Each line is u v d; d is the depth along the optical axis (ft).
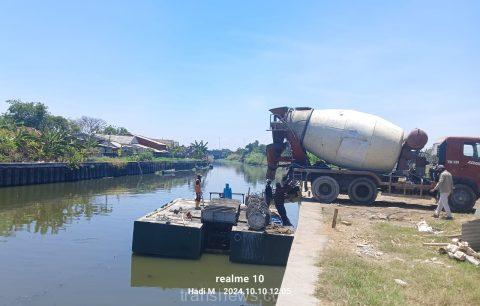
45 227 60.80
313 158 72.28
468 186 57.98
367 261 28.43
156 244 45.37
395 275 25.61
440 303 20.68
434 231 41.47
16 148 121.90
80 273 39.04
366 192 62.85
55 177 128.67
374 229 41.52
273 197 60.23
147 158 229.86
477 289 22.72
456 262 29.60
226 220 47.88
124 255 45.93
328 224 42.60
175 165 268.21
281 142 69.62
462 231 34.30
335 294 20.94
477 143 58.80
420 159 64.13
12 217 68.33
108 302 31.94
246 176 233.55
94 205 87.10
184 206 60.59
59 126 229.66
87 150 166.71
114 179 164.76
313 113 67.21
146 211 81.15
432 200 71.67
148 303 32.07
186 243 45.21
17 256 44.04
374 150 63.21
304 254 29.32
